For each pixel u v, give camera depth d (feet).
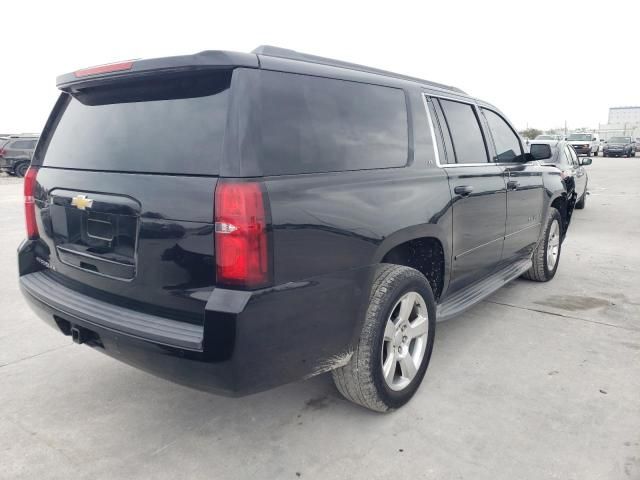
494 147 13.62
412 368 9.73
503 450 8.36
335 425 9.17
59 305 8.52
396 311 9.36
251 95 6.98
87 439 8.81
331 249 7.64
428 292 9.88
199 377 6.95
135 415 9.57
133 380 10.93
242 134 6.78
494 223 12.96
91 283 8.50
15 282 18.25
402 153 9.73
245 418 9.44
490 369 11.24
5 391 10.43
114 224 7.88
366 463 8.09
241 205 6.57
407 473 7.84
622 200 41.98
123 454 8.39
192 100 7.31
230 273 6.66
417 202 9.53
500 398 10.00
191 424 9.27
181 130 7.30
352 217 7.99
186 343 6.88
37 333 13.48
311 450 8.45
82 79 8.30
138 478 7.80
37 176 9.64
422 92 10.80
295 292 7.18
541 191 16.02
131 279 7.72
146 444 8.67
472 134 12.54
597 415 9.36
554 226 17.97
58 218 9.07
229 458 8.28
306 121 7.73
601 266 20.45
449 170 10.90
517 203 14.26
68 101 9.39
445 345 12.56
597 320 14.24
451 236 10.85
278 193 6.95
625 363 11.51
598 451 8.31
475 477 7.73
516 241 14.78
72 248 8.79
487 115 13.78
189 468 8.04
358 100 8.89
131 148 7.80
